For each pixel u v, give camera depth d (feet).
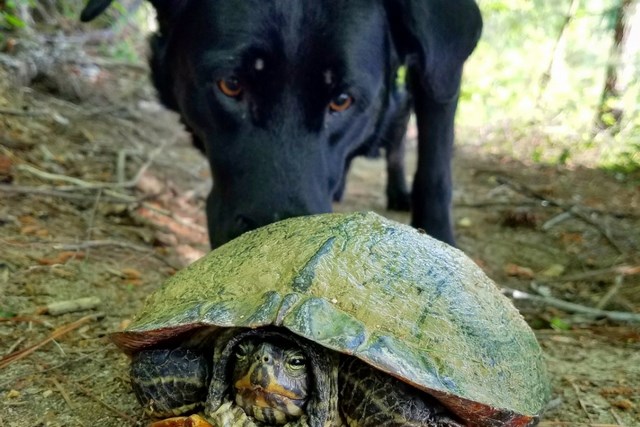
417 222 1.68
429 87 1.44
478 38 1.43
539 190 3.00
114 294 1.43
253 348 0.81
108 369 1.11
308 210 1.23
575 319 1.67
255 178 1.25
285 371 0.79
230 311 0.81
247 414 0.82
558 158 3.70
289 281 0.83
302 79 1.27
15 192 1.85
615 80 4.13
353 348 0.76
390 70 1.49
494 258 2.14
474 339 0.85
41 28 3.37
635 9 4.06
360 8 1.33
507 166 3.54
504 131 4.27
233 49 1.25
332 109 1.33
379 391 0.79
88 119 2.74
